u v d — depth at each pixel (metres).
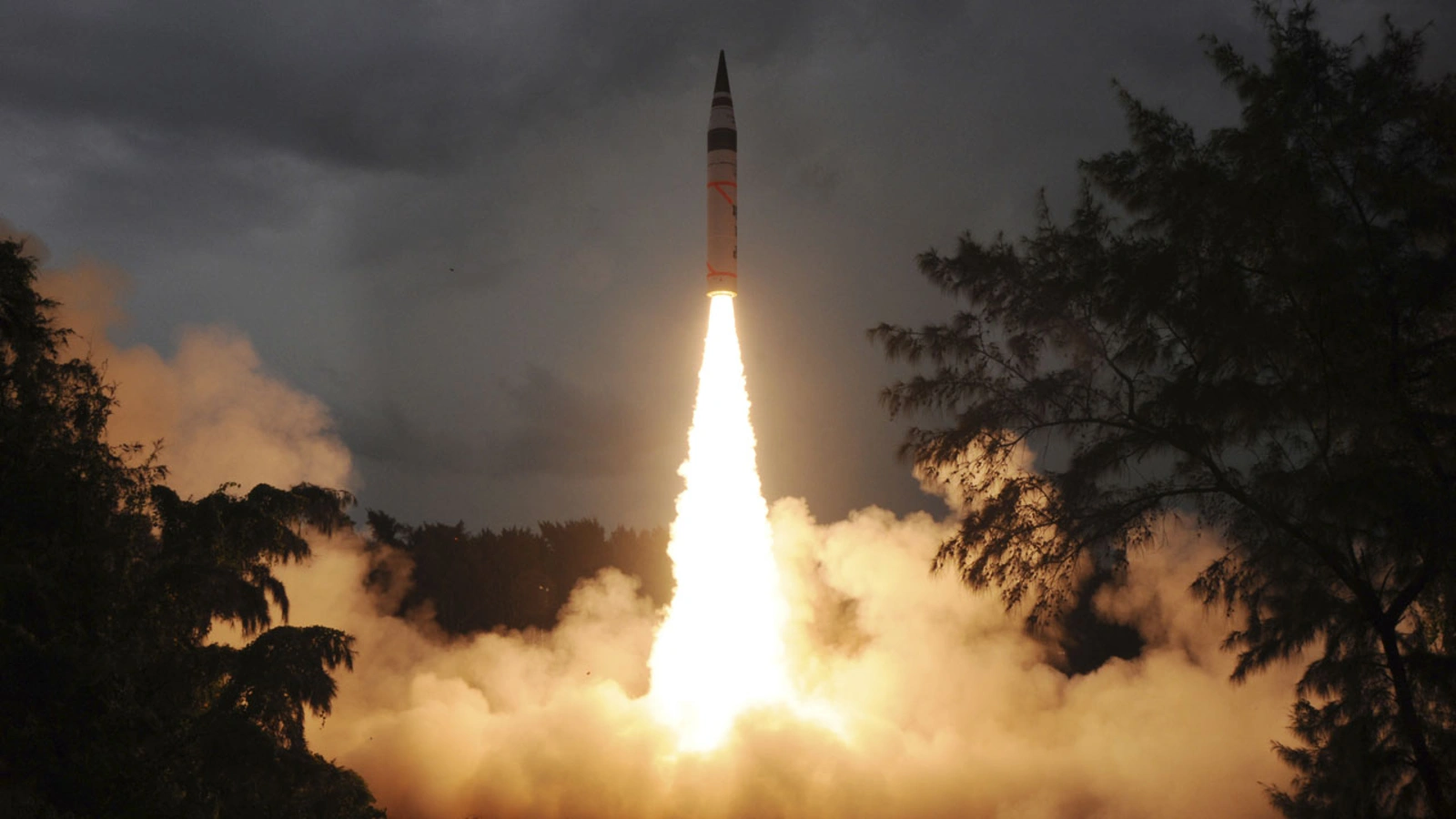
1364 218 25.25
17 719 26.02
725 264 66.25
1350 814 25.39
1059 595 26.50
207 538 34.81
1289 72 25.23
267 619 35.34
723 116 64.81
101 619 27.72
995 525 26.38
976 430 26.28
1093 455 25.89
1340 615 25.00
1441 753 24.19
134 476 31.16
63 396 29.58
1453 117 24.00
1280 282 24.67
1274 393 24.67
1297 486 24.64
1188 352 25.89
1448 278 23.88
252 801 31.59
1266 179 24.84
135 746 27.50
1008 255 26.80
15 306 28.45
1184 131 26.62
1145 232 26.62
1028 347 26.67
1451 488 23.41
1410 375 24.39
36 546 27.12
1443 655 24.67
